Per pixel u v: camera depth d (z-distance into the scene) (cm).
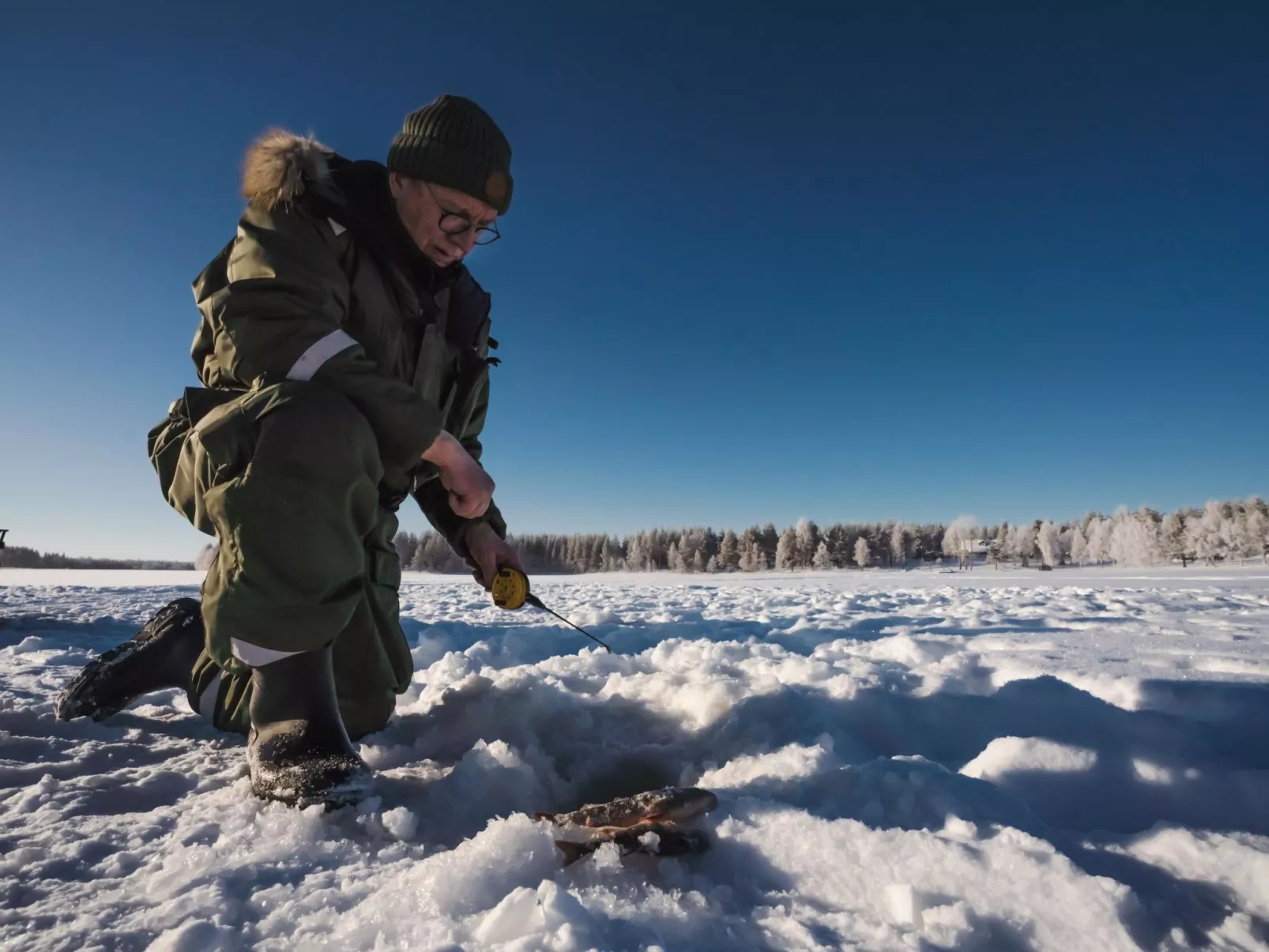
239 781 128
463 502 147
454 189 151
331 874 92
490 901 83
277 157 141
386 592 165
